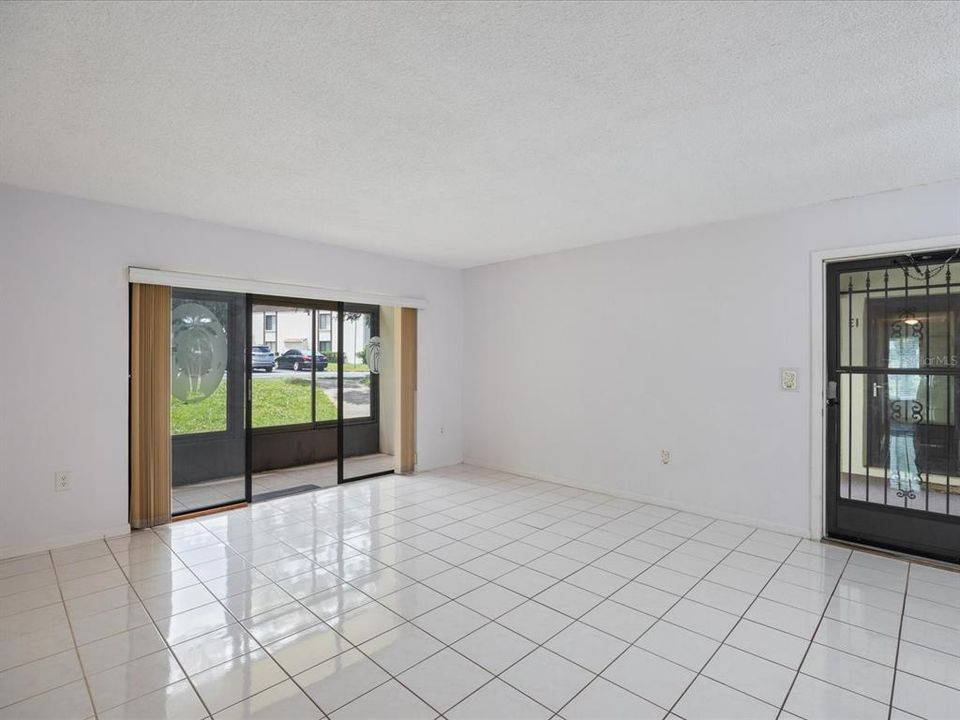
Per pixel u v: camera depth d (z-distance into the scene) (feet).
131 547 11.49
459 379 20.39
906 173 9.94
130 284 12.41
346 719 6.11
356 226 13.98
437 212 12.65
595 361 16.12
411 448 18.76
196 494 14.23
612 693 6.57
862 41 5.75
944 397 10.66
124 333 12.25
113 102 7.22
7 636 7.88
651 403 14.80
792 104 7.24
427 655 7.39
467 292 20.24
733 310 13.21
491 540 11.96
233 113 7.55
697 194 11.23
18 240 10.84
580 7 5.19
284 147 8.77
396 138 8.41
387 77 6.57
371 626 8.19
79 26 5.49
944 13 5.23
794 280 12.24
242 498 14.92
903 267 11.03
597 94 6.99
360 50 5.97
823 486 11.94
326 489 16.56
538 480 17.69
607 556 11.00
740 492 13.12
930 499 10.80
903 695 6.53
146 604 8.89
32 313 11.02
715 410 13.53
